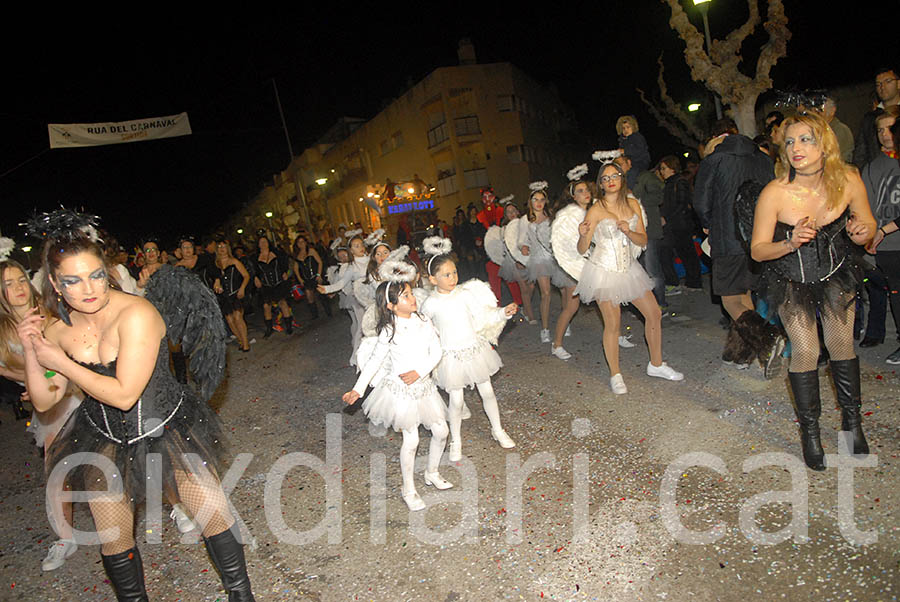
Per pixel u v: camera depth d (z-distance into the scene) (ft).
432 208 82.99
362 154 120.57
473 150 95.25
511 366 22.82
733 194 17.11
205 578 12.10
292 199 152.87
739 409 15.58
